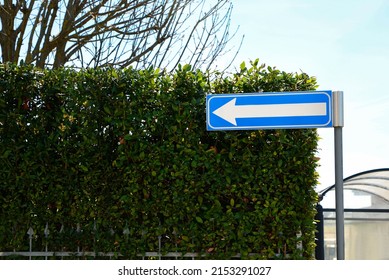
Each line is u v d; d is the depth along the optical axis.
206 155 5.91
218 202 5.90
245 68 6.07
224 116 5.25
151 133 6.02
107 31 9.24
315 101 4.95
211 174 5.92
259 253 5.89
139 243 5.97
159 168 5.94
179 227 5.96
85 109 6.04
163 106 5.97
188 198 5.91
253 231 5.96
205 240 5.92
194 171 5.92
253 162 5.90
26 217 6.08
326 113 4.90
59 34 9.08
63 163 6.08
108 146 6.04
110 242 5.98
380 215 8.59
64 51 9.45
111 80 6.07
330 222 8.67
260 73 6.02
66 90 6.09
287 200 5.89
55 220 6.09
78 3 9.34
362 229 8.61
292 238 5.81
